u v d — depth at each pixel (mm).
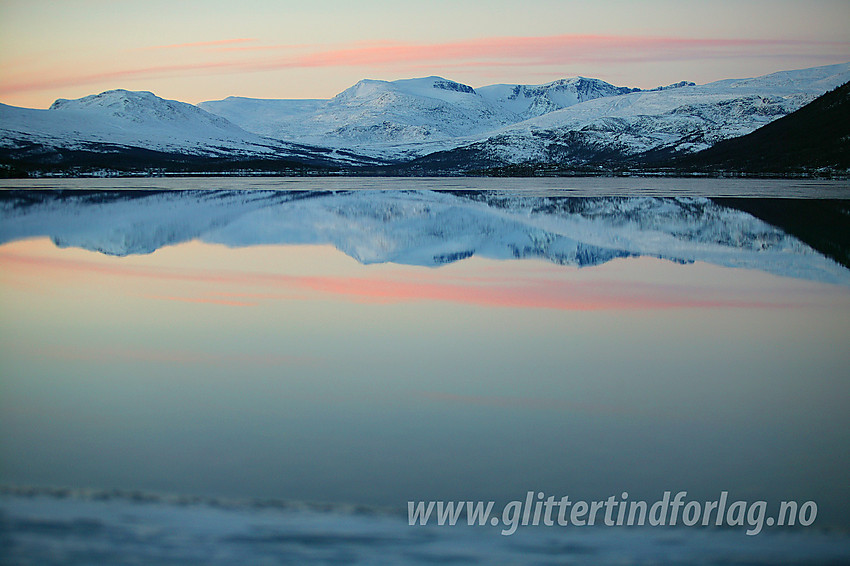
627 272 21531
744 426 9945
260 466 8383
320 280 20359
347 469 8375
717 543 6312
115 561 5500
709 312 16562
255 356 13102
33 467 8312
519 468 8469
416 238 28984
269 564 5535
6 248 26047
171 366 12508
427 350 13539
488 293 18625
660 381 11852
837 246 26031
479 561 5781
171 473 8203
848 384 11750
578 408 10586
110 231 30969
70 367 12414
